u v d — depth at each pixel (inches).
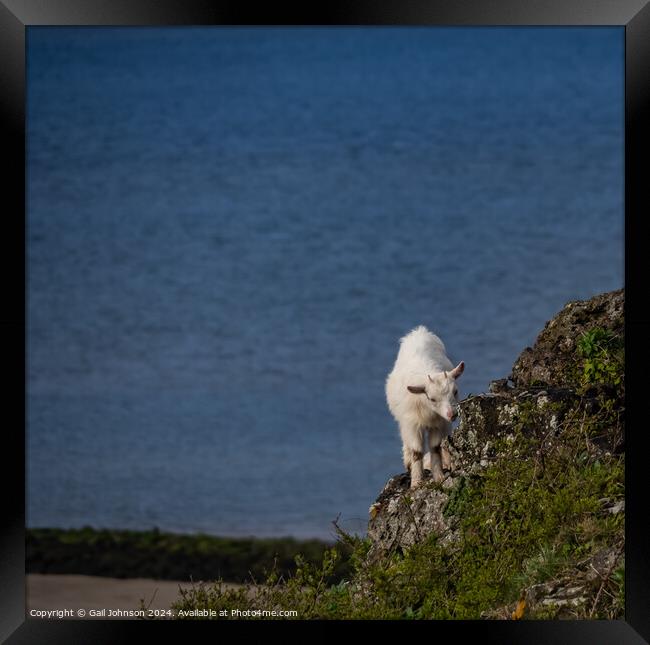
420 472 1423.5
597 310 1390.3
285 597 1136.2
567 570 1028.5
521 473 1169.4
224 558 3604.8
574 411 1214.3
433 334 1555.1
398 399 1475.1
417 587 1123.3
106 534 4411.9
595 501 1088.8
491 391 1346.0
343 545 1365.7
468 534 1155.3
